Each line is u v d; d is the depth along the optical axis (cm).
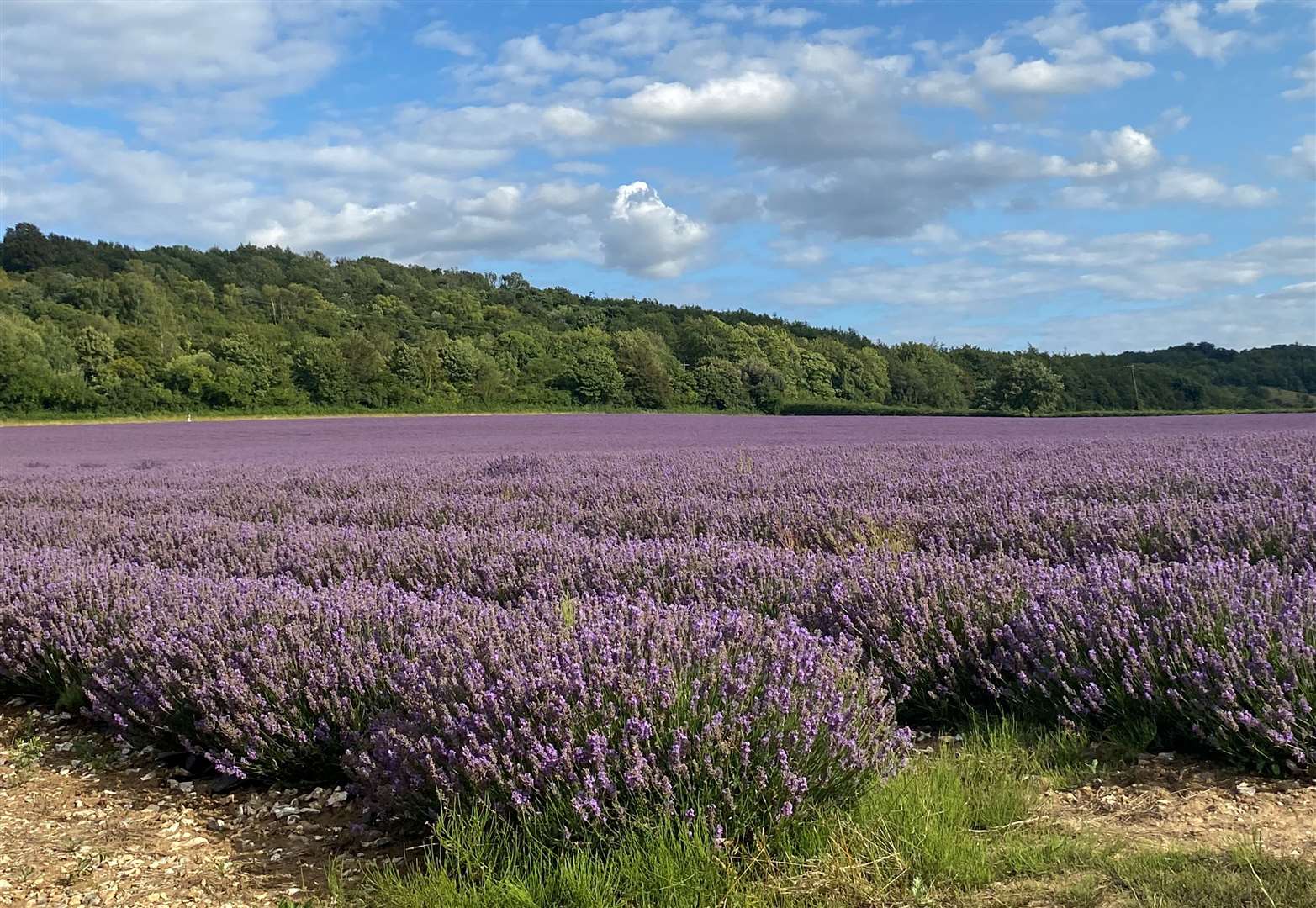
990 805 258
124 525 845
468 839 241
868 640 386
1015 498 721
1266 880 209
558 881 224
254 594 447
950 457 1369
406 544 625
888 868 227
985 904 210
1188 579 376
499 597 513
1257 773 285
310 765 330
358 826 275
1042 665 339
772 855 240
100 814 313
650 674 283
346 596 434
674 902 215
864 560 476
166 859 273
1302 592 349
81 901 245
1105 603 357
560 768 250
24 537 781
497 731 275
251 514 975
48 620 460
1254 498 662
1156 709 312
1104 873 219
